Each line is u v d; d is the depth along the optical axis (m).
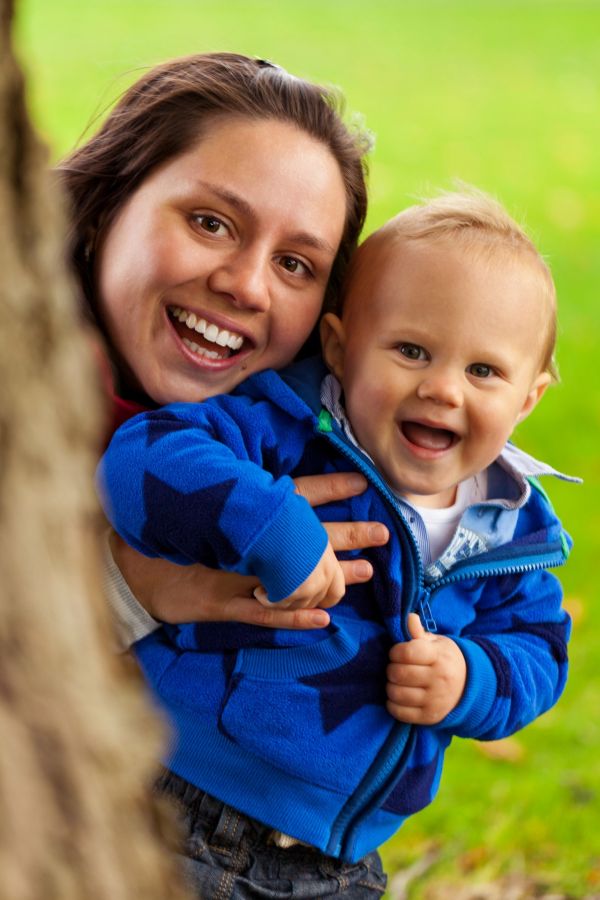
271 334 2.08
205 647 1.96
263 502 1.80
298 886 1.96
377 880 2.09
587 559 4.57
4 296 0.95
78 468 1.04
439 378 1.99
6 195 0.96
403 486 2.05
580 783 3.46
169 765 1.95
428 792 2.07
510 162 9.11
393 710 1.98
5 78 0.97
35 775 0.93
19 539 0.95
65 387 1.02
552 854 3.20
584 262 7.51
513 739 3.67
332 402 2.08
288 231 2.04
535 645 2.19
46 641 0.97
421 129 9.58
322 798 1.94
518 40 12.33
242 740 1.91
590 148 9.52
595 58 11.87
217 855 1.93
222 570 1.94
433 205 2.17
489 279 2.02
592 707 3.79
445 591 2.12
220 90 2.09
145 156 2.08
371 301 2.07
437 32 12.38
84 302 2.09
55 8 11.38
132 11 11.50
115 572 2.00
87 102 8.51
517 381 2.06
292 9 12.44
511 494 2.18
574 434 5.52
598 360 6.21
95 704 1.01
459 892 3.06
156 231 2.02
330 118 2.17
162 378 2.06
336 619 1.98
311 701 1.93
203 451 1.86
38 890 0.92
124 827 1.03
